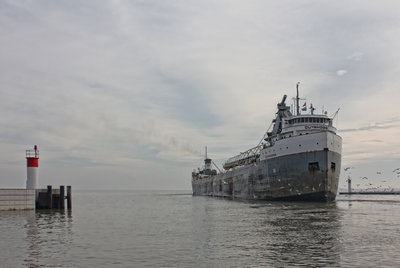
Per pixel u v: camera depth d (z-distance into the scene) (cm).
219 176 13138
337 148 6981
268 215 4959
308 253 2508
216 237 3244
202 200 11225
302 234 3278
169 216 5553
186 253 2598
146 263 2322
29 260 2441
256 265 2220
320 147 6706
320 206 6331
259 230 3584
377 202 8675
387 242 2867
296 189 7131
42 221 4809
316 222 4106
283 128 7994
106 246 2911
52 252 2689
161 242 3058
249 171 9338
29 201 6294
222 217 4953
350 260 2303
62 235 3531
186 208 7438
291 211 5459
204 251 2652
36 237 3409
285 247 2719
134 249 2773
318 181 6762
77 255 2578
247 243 2916
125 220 4991
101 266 2264
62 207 6631
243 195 9981
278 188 7631
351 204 7656
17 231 3819
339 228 3622
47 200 6488
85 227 4166
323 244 2808
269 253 2530
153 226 4209
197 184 17350
